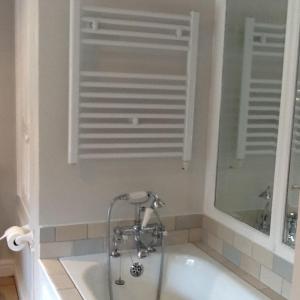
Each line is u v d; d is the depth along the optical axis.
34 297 2.61
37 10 2.22
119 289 2.39
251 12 2.29
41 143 2.29
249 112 2.28
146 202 2.48
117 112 2.35
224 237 2.44
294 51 1.96
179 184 2.59
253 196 2.24
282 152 2.02
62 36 2.26
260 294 2.01
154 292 2.45
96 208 2.43
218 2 2.47
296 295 1.08
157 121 2.44
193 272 2.39
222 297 2.16
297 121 1.99
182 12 2.46
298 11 1.94
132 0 2.36
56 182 2.34
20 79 3.10
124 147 2.36
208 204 2.60
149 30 2.36
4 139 3.48
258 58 2.23
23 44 2.89
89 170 2.39
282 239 2.02
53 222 2.36
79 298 1.92
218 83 2.49
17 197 3.46
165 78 2.38
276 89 2.10
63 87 2.29
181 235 2.62
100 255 2.43
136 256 2.44
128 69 2.38
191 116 2.46
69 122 2.27
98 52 2.31
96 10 2.22
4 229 3.59
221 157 2.50
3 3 3.35
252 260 2.21
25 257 3.04
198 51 2.51
